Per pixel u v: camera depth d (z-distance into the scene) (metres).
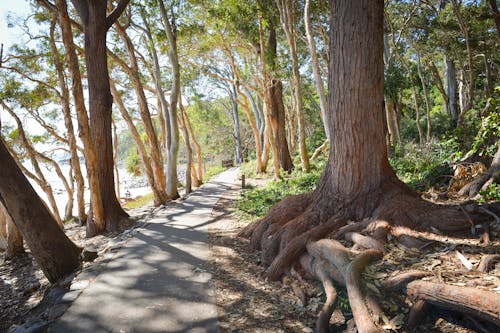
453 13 17.91
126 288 5.11
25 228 6.39
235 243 7.11
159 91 17.67
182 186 27.59
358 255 4.10
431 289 3.16
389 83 17.89
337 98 5.80
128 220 11.34
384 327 3.11
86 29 10.90
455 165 8.05
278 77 16.58
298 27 19.52
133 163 35.66
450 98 23.97
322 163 17.45
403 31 19.55
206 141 48.38
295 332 3.65
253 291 4.74
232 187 18.38
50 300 5.38
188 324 3.97
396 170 10.73
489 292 2.82
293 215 6.33
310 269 4.63
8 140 17.12
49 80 17.28
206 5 17.69
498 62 21.58
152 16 17.16
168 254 6.70
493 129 7.51
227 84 36.16
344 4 5.59
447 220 4.55
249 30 17.20
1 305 6.23
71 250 6.98
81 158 52.44
